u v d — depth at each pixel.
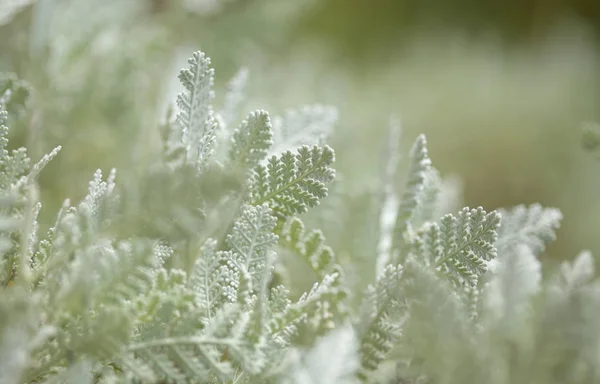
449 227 0.74
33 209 0.73
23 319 0.67
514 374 0.76
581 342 0.76
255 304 0.72
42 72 0.99
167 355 0.69
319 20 2.92
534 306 0.78
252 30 1.60
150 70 1.24
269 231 0.73
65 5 1.12
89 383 0.69
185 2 1.48
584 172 1.89
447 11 3.12
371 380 0.76
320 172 0.74
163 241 0.72
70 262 0.71
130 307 0.70
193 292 0.70
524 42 3.17
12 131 0.93
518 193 2.03
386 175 0.86
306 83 1.68
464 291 0.75
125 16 1.33
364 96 2.04
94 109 1.08
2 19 0.89
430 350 0.72
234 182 0.68
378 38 2.96
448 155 2.06
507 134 2.09
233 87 0.86
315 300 0.72
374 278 0.84
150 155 1.05
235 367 0.73
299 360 0.69
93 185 0.73
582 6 3.29
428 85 2.24
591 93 2.25
